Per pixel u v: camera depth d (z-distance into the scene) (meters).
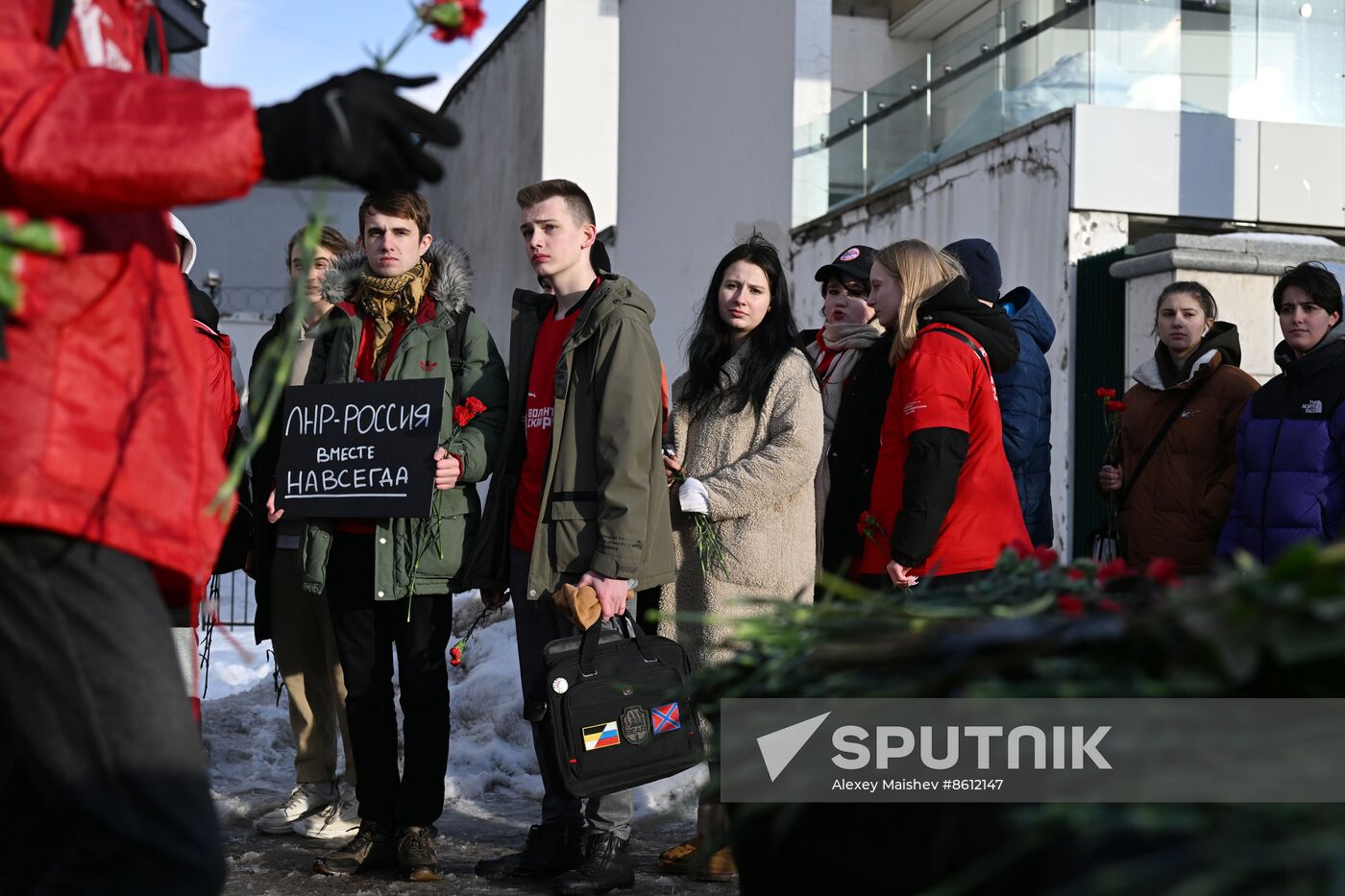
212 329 4.71
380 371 4.70
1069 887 1.22
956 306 4.40
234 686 8.75
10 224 1.61
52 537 1.71
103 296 1.76
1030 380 5.32
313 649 5.26
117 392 1.76
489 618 8.05
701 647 4.46
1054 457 9.59
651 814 5.44
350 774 5.27
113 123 1.59
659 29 18.42
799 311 13.98
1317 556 1.24
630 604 5.84
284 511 4.54
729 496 4.38
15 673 1.74
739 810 1.74
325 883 4.37
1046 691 1.36
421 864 4.39
